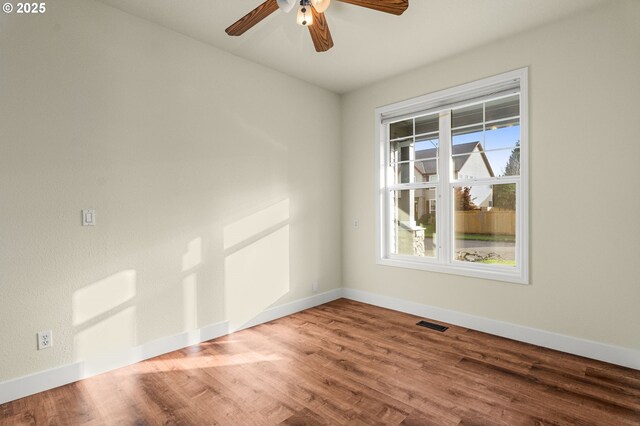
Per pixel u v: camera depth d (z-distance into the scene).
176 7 2.38
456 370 2.33
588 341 2.50
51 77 2.11
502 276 2.91
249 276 3.21
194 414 1.86
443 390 2.08
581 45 2.50
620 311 2.39
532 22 2.62
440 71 3.27
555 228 2.64
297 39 2.83
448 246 3.36
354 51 3.06
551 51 2.63
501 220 3.03
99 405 1.94
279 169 3.48
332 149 4.08
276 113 3.44
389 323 3.28
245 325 3.17
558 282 2.64
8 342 1.98
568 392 2.04
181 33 2.73
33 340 2.06
